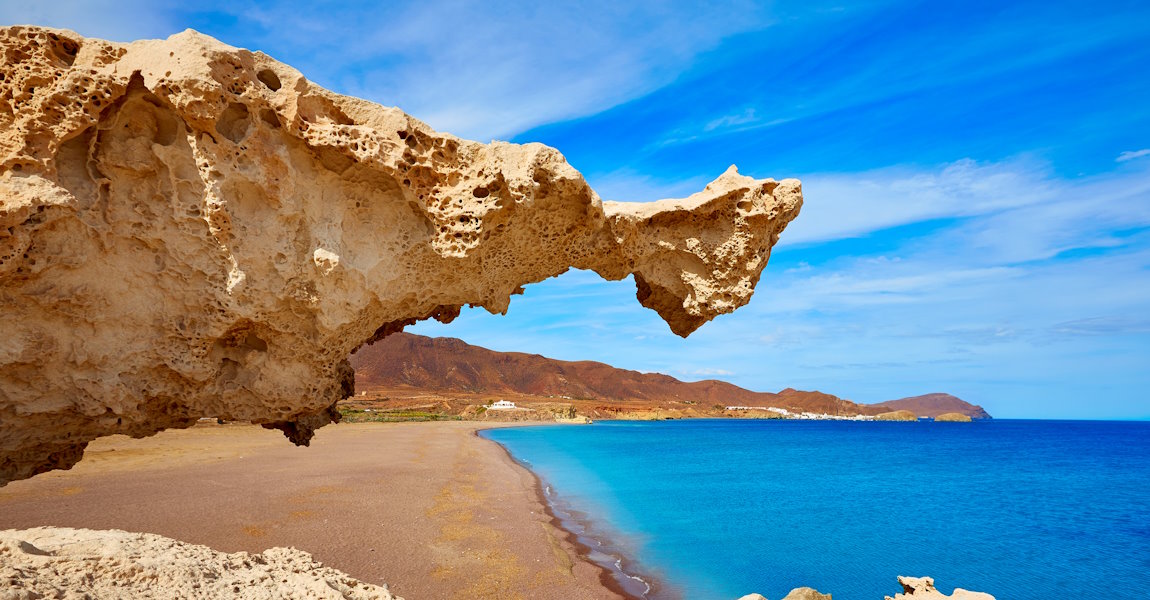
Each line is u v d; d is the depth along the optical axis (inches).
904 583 405.7
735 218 343.3
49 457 278.7
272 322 274.7
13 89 227.8
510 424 4121.6
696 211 342.0
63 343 249.6
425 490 965.8
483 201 276.4
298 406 303.0
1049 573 663.8
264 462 1202.0
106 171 244.2
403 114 271.0
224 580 209.9
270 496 829.8
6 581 157.6
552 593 509.7
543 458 1859.0
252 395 294.0
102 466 1034.7
